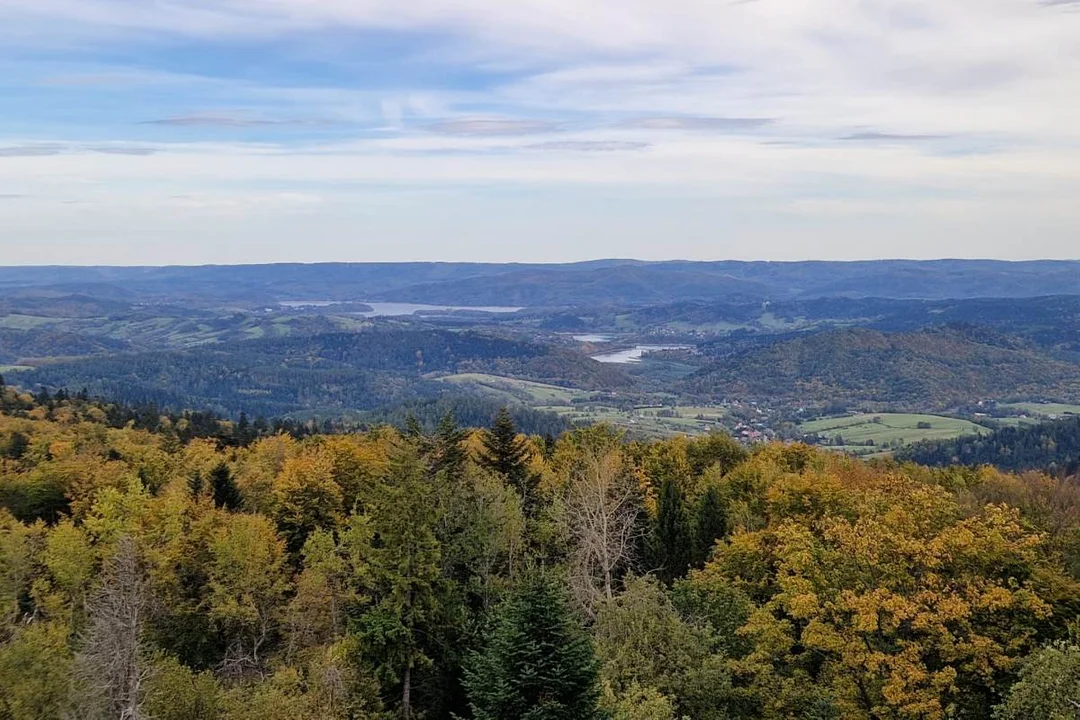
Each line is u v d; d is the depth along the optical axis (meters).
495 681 28.03
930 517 35.81
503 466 60.28
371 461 65.19
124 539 32.62
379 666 40.06
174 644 45.12
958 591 31.48
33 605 46.03
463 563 48.72
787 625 34.69
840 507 47.75
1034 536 32.88
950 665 31.11
